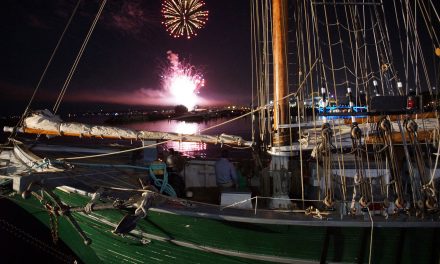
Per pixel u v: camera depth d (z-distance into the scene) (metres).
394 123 7.20
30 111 8.09
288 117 7.46
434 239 5.49
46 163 7.08
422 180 5.57
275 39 7.55
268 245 5.76
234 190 6.87
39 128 7.94
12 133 8.10
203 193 8.71
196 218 5.85
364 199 5.54
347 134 7.09
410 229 5.42
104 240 7.02
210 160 9.34
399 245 5.53
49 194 6.30
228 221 5.70
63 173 6.94
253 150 8.67
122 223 5.41
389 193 6.32
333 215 5.64
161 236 6.29
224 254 6.02
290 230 5.57
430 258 5.57
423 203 5.49
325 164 5.89
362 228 5.43
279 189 7.09
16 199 7.70
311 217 5.57
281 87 7.48
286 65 7.51
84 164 8.02
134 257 6.87
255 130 8.86
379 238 5.49
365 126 7.07
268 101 8.12
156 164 7.21
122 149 9.83
